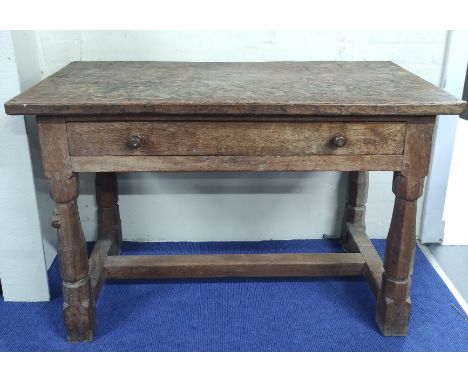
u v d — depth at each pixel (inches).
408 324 75.5
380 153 65.3
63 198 66.5
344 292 85.6
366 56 90.7
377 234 101.7
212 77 74.7
